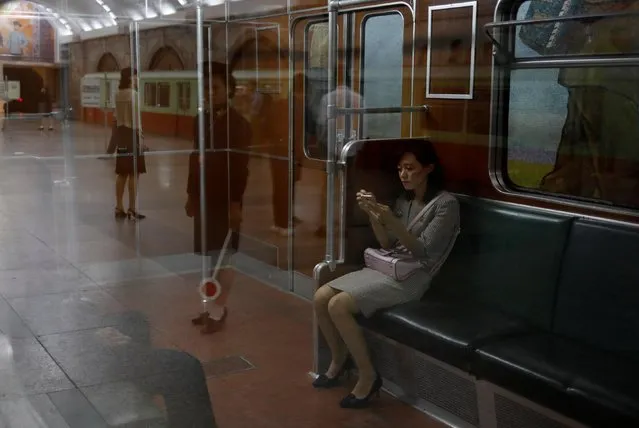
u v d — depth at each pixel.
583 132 3.25
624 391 2.66
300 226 5.00
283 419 3.28
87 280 5.25
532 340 3.15
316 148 4.95
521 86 3.50
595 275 3.14
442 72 3.87
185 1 5.98
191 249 5.68
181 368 3.70
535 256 3.37
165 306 4.70
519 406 2.96
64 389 3.47
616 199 3.16
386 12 4.18
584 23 3.16
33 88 7.02
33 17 6.74
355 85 4.39
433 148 3.87
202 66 5.92
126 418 3.14
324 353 3.77
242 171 5.66
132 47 6.70
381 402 3.45
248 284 5.12
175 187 6.26
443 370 3.27
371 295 3.63
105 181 7.14
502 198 3.62
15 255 5.95
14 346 4.04
